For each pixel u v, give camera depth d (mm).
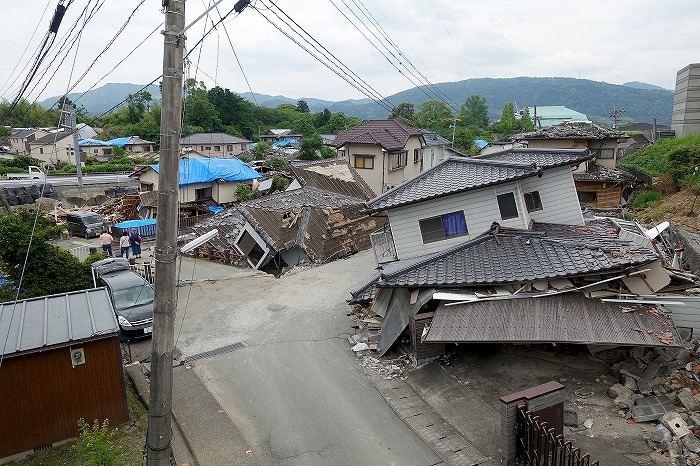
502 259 10031
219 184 34219
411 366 9883
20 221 13250
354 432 7914
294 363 10414
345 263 18875
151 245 24922
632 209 22141
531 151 13078
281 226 19359
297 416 8430
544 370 9039
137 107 87062
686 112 32219
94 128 80875
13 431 7207
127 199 31656
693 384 7859
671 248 12906
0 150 62312
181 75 5625
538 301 8953
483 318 8734
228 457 7293
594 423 7367
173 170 5641
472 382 8922
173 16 5500
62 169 50875
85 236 27344
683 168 22562
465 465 6918
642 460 6508
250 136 80688
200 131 67625
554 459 6004
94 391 7766
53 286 13242
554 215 12273
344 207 22609
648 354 8734
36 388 7316
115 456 6406
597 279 9266
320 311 13469
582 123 27609
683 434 6672
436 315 9234
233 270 18391
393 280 10234
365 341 11266
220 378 9828
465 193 11445
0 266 13156
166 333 5789
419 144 37344
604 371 8797
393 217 12031
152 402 5879
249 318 13070
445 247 11719
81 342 7469
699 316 8945
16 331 7719
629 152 39531
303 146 53781
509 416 6523
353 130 35125
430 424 8008
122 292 12898
